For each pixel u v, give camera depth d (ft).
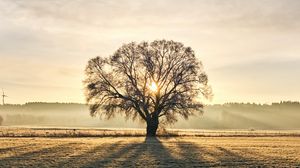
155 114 241.35
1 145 163.53
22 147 155.53
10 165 106.73
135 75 242.78
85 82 242.17
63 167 104.17
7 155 128.77
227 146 175.83
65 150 146.10
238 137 262.26
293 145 190.08
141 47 242.17
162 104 239.50
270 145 187.73
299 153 149.38
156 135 252.62
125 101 238.89
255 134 303.89
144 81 241.96
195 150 153.79
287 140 234.38
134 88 237.66
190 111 238.89
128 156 130.11
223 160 124.06
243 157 132.67
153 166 108.58
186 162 118.11
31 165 107.04
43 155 129.59
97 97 239.91
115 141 196.24
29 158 121.60
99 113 241.35
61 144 171.94
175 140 212.23
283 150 161.17
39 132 268.21
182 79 237.66
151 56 239.91
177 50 240.73
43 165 107.24
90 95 239.71
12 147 154.71
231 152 148.46
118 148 157.17
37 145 165.17
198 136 259.39
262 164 116.26
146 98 240.94
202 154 139.85
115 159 121.49
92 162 114.11
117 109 241.55
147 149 154.92
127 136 243.19
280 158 131.23
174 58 240.94
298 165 115.34
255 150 158.51
